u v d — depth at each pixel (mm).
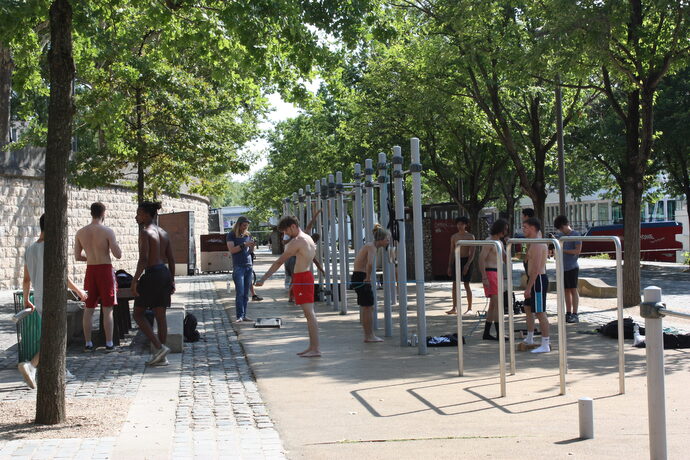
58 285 6586
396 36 10422
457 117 23641
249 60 10211
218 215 59344
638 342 10711
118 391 8102
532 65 16094
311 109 11703
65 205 6668
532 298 10492
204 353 11086
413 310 16953
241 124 23203
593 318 14391
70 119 6746
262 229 95562
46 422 6496
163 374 9234
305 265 10641
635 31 15422
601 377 8578
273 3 8992
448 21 17828
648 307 4387
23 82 10258
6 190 24922
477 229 28469
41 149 26344
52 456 5406
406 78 22797
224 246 38875
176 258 36406
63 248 6613
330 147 37188
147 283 10062
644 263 37719
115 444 5754
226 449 5695
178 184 20969
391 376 8930
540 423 6473
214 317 16406
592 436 5918
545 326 10461
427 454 5559
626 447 5613
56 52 6691
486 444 5805
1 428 6359
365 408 7211
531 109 21234
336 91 11062
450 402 7414
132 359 10453
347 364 9859
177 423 6574
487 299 19062
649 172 32719
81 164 18922
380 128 27328
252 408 7246
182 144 18375
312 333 10625
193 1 10117
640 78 15844
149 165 18625
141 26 13500
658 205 64688
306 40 9578
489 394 7770
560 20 14906
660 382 4414
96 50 11188
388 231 12562
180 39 10523
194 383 8602
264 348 11492
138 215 10234
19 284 25469
